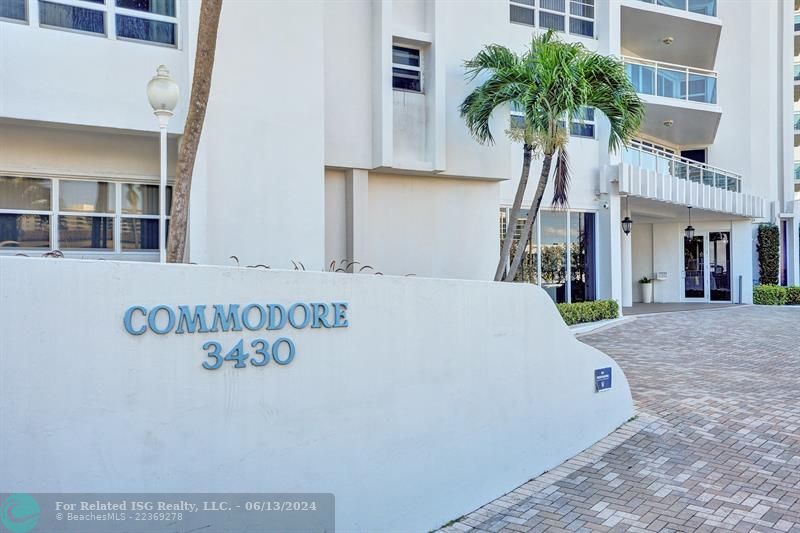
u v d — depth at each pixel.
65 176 9.08
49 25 8.26
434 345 5.72
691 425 8.15
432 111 12.57
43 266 3.78
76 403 3.86
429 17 12.62
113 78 8.59
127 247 9.59
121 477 3.98
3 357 3.66
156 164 9.53
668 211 23.62
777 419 8.40
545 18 18.31
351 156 11.92
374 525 5.17
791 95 30.52
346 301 5.05
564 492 6.27
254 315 4.54
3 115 7.96
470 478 5.98
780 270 29.41
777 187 29.56
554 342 7.03
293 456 4.70
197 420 4.27
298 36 9.96
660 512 5.75
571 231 19.02
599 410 7.71
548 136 12.12
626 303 23.11
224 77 9.34
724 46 27.42
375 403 5.21
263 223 9.61
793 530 5.36
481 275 13.88
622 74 12.40
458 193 13.66
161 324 4.15
